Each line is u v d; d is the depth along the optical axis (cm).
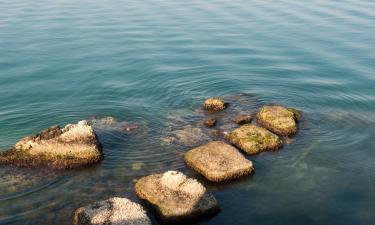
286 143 2161
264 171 1909
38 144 1980
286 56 3653
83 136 2016
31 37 4109
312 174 1902
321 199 1734
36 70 3225
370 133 2286
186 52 3753
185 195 1642
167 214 1561
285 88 2945
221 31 4438
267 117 2361
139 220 1496
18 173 1877
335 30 4428
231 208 1659
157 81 3069
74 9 5497
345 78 3128
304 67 3378
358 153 2088
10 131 2316
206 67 3372
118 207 1559
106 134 2236
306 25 4644
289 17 5006
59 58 3516
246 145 2073
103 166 1939
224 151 1955
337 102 2703
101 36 4206
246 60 3553
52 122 2416
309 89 2925
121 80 3073
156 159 2006
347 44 3953
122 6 5725
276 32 4381
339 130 2314
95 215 1510
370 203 1719
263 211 1652
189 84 3022
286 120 2312
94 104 2667
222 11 5375
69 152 1952
